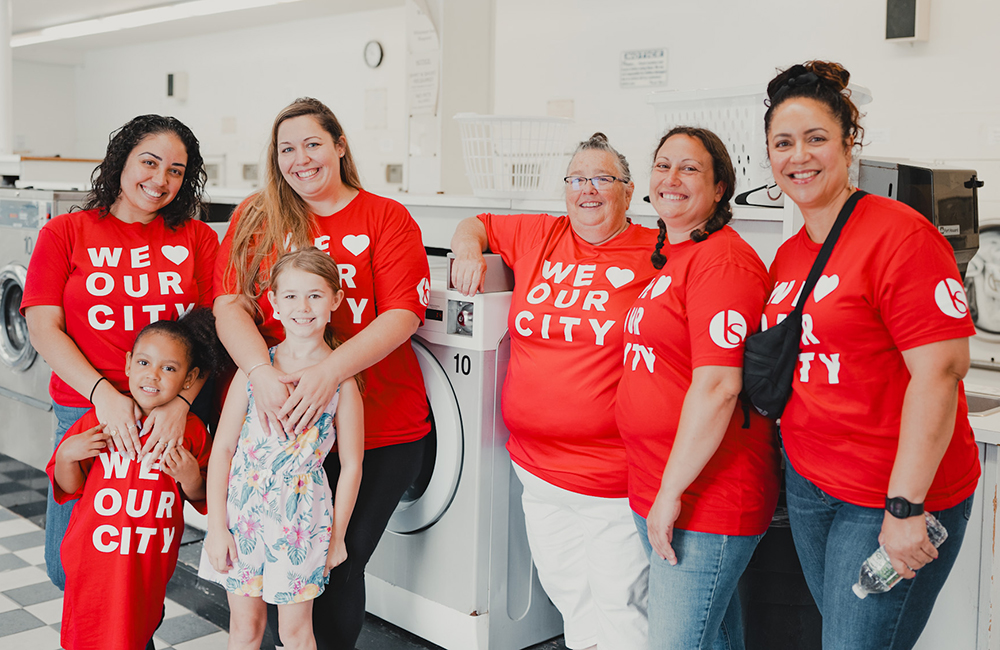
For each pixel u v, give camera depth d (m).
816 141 1.36
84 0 7.16
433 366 2.25
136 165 1.91
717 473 1.54
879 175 2.27
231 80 8.32
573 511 1.94
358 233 1.96
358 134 7.28
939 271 1.27
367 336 1.85
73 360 1.91
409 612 2.36
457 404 2.21
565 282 1.95
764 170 2.19
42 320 1.92
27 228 3.47
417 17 4.61
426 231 3.27
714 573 1.55
